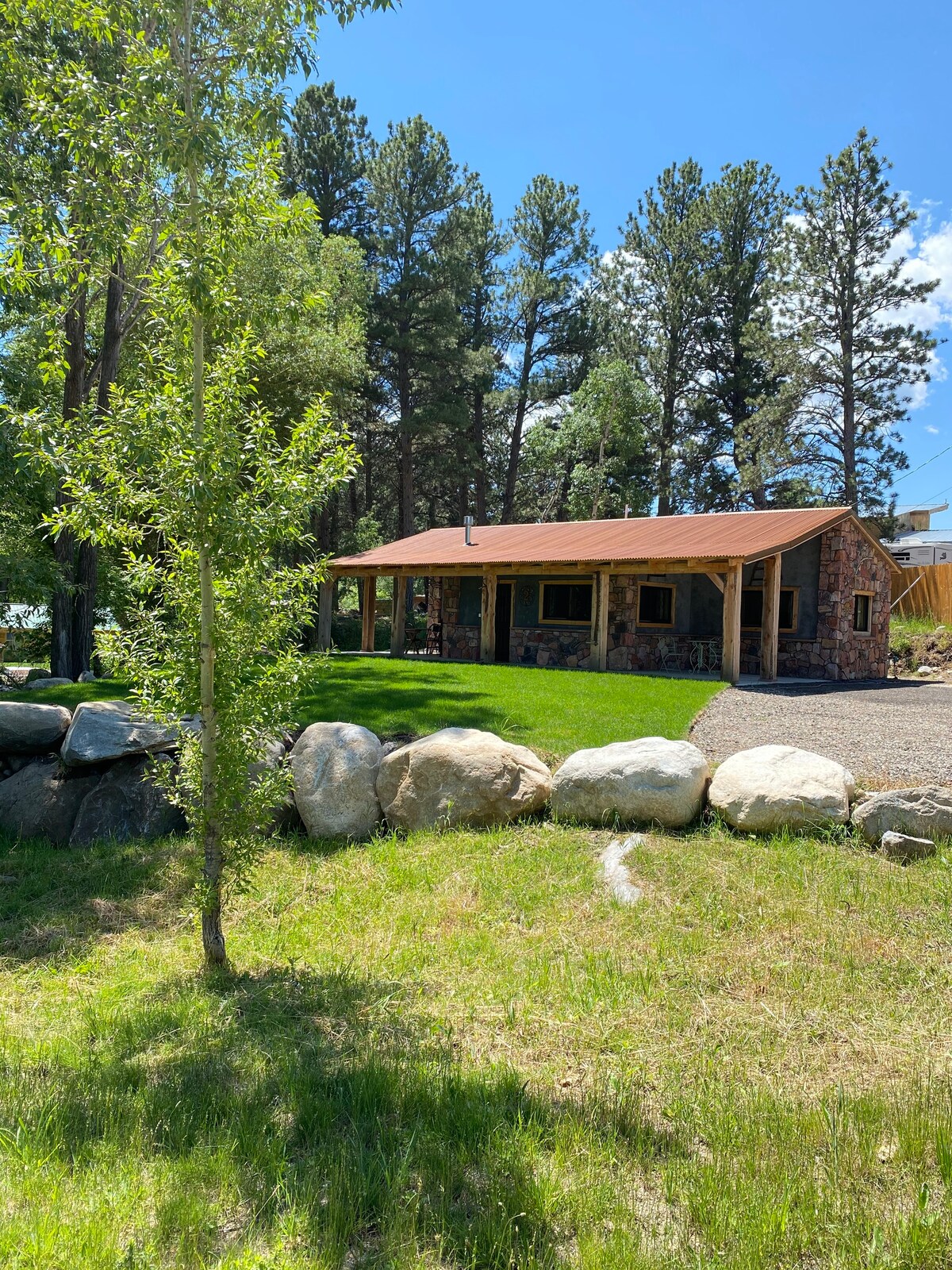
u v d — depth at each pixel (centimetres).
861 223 2752
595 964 491
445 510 4425
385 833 755
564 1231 284
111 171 460
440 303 3253
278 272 1738
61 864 723
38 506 1570
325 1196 298
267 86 486
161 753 818
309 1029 429
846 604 1720
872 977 458
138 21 462
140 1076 385
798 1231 277
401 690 1197
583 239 3853
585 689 1244
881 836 618
